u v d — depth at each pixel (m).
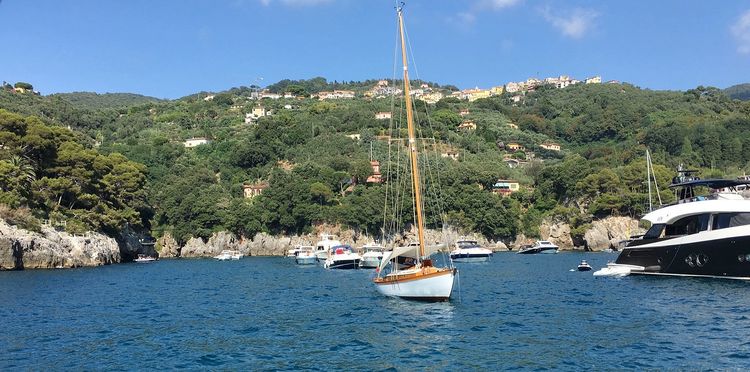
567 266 83.38
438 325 34.72
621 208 137.12
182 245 144.00
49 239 93.31
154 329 34.81
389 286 47.59
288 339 31.48
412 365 25.42
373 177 157.25
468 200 147.12
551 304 42.03
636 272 59.66
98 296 52.16
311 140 186.12
